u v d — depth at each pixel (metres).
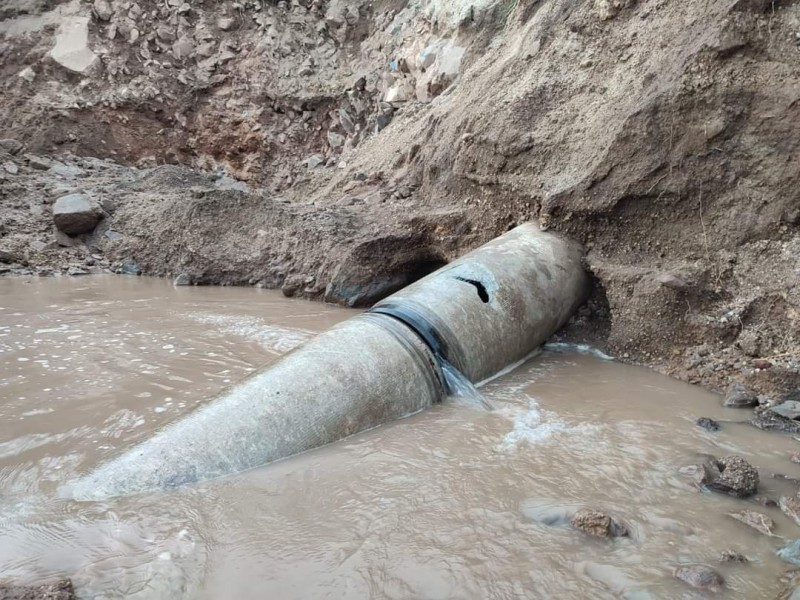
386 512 2.28
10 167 8.30
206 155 11.09
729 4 4.23
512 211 5.21
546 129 5.12
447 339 3.66
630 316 4.21
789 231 3.91
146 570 1.92
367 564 1.98
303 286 5.97
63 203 7.24
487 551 2.06
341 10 11.77
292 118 11.05
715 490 2.50
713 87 4.11
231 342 4.27
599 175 4.44
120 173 9.24
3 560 1.95
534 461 2.71
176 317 4.96
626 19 5.30
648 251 4.39
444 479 2.53
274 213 6.87
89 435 2.80
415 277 5.88
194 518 2.22
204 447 2.62
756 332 3.73
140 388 3.37
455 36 8.98
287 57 11.51
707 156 4.12
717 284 3.99
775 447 2.94
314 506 2.32
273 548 2.05
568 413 3.29
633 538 2.17
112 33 11.15
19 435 2.79
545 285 4.29
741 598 1.87
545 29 5.96
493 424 3.12
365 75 10.62
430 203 6.18
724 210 4.09
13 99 10.24
